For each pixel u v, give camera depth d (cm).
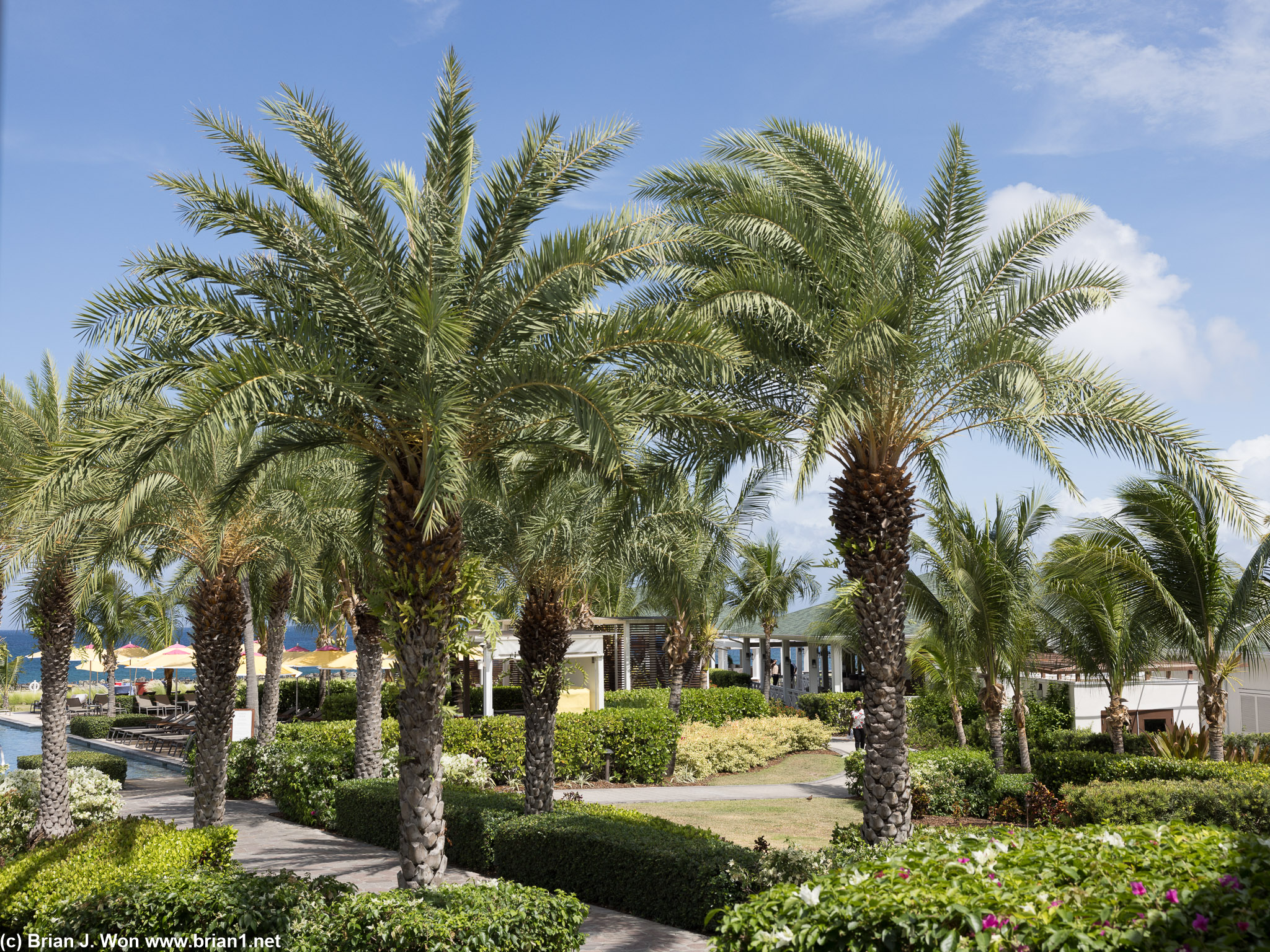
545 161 985
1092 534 1877
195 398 802
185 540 1457
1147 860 600
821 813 1884
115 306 946
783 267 1150
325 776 1698
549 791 1407
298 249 969
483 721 2216
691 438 1202
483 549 1507
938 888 568
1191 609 1855
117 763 2361
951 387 1122
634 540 1580
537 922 799
